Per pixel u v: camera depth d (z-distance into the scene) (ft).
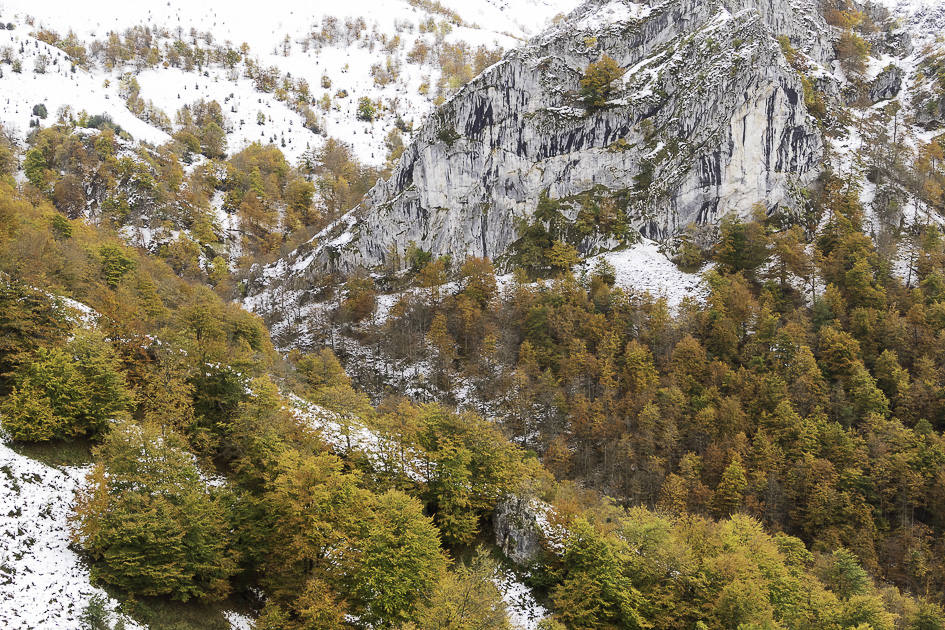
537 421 328.29
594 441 307.37
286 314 474.49
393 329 422.00
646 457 286.46
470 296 426.51
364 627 134.82
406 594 136.87
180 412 166.81
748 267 409.28
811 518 250.78
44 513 131.54
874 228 426.92
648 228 458.91
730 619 151.33
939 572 231.30
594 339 362.53
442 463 185.88
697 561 171.12
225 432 179.32
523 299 404.57
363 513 148.56
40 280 179.01
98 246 272.72
